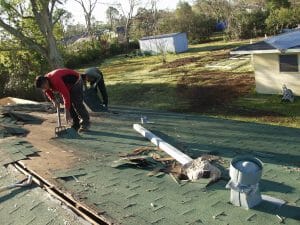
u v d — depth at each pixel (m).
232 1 54.56
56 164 5.32
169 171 4.79
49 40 22.45
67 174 4.81
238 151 6.16
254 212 3.55
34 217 3.91
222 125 8.57
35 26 23.80
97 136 7.21
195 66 34.09
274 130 8.20
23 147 6.21
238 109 19.48
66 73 7.14
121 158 5.44
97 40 55.31
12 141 6.66
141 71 36.09
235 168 3.52
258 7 52.19
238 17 49.69
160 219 3.54
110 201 3.98
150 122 8.88
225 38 51.22
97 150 6.07
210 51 43.09
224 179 4.41
